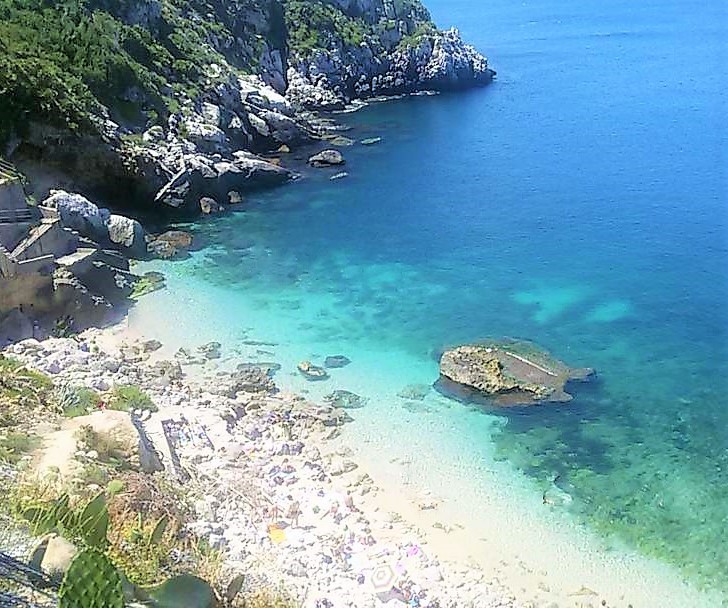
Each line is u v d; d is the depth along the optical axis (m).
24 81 56.06
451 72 116.88
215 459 30.66
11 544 14.91
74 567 11.59
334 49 112.50
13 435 23.78
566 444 33.56
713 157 76.00
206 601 14.88
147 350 40.88
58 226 45.81
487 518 29.38
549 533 28.66
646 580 26.55
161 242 56.25
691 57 130.88
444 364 38.81
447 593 25.52
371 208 64.81
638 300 46.56
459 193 68.25
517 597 25.61
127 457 25.69
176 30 85.56
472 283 49.72
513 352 40.19
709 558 27.41
